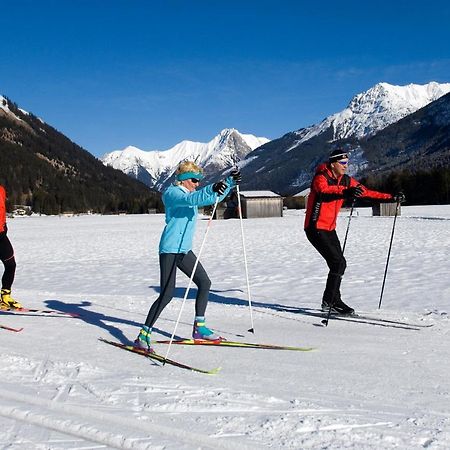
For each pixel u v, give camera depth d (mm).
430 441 2746
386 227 26719
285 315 6465
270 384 3760
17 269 13703
